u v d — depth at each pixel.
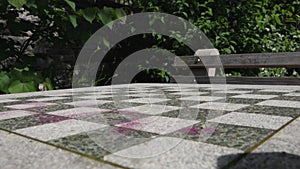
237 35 4.00
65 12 3.06
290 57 3.08
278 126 0.93
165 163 0.58
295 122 0.99
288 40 4.38
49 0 2.84
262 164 0.56
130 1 4.42
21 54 3.00
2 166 0.58
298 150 0.65
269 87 2.87
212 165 0.56
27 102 1.74
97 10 3.15
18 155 0.65
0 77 2.50
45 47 3.96
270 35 4.12
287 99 1.71
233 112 1.25
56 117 1.16
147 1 4.16
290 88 2.67
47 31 3.39
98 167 0.57
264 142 0.73
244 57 3.44
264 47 4.01
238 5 4.00
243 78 3.48
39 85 2.94
